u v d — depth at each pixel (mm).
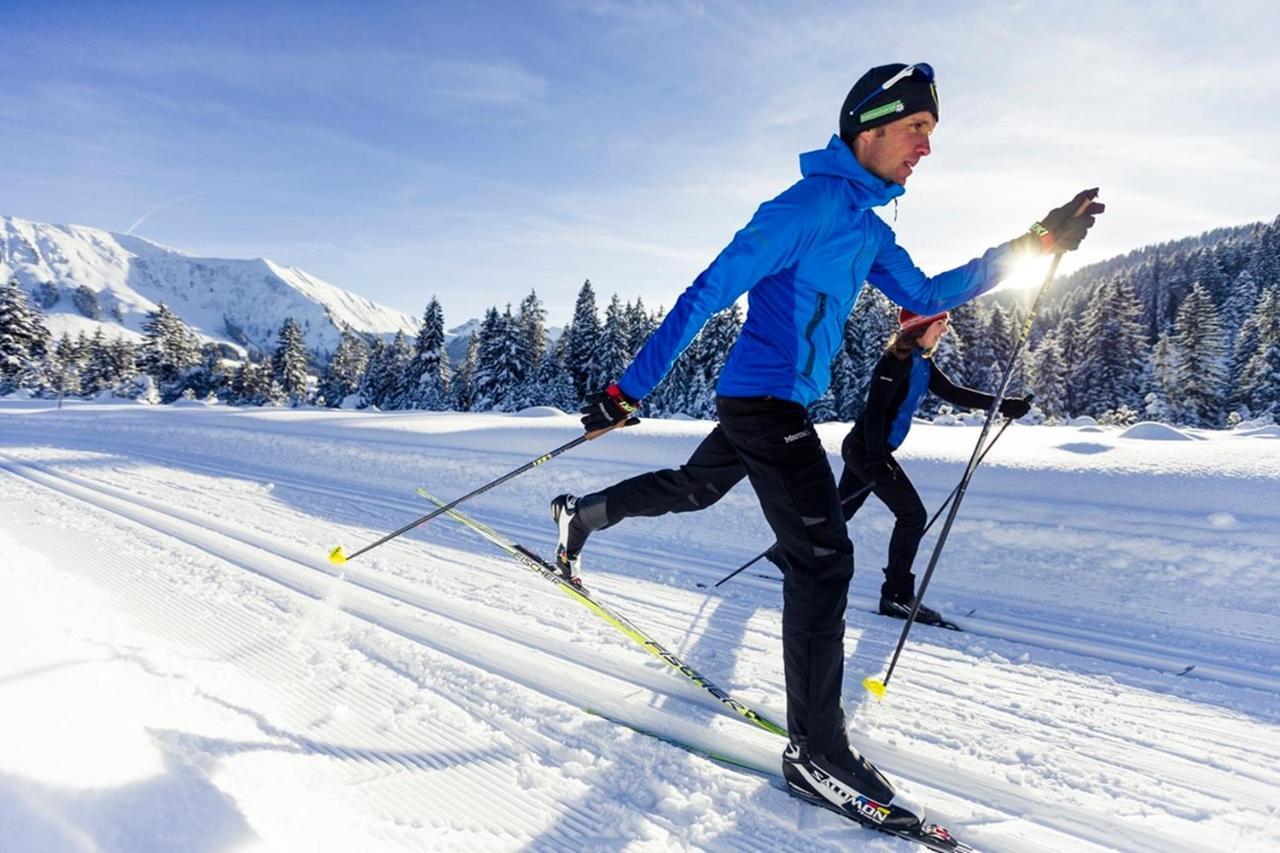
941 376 3557
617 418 1955
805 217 1831
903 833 1780
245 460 8828
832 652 1890
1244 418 33219
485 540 4785
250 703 2266
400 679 2600
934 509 4480
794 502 1933
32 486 6395
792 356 1985
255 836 1356
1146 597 3518
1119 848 1781
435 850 1666
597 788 1968
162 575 3740
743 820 1840
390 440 8641
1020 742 2303
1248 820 1887
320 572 3932
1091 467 4512
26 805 1157
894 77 1854
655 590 3828
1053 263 2287
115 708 1707
